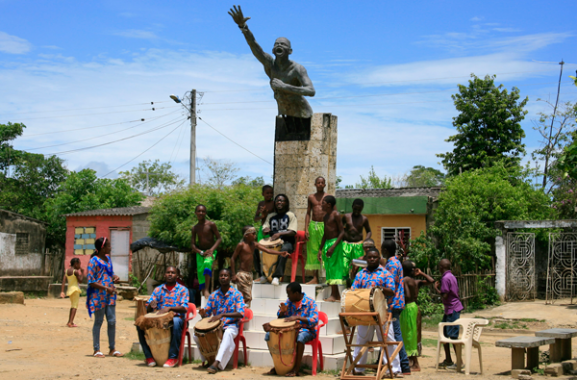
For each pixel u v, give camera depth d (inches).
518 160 1147.3
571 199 980.6
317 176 458.0
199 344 352.5
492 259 857.5
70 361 365.1
